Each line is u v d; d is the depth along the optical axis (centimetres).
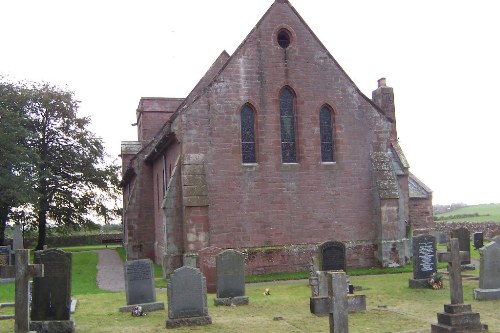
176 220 2302
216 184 2317
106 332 1275
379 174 2530
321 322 1320
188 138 2308
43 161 3988
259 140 2402
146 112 4100
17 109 4106
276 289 1967
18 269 1154
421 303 1545
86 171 4475
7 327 1334
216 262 1645
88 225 4762
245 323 1333
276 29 2484
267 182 2389
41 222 4453
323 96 2520
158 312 1541
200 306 1346
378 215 2505
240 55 2419
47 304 1278
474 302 1505
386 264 2456
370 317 1350
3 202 3650
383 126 2600
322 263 1994
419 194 3678
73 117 4428
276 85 2452
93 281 2434
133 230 3291
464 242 2220
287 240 2389
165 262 2272
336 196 2486
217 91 2366
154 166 3228
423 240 1869
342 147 2523
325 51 2552
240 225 2333
